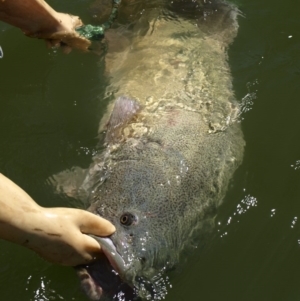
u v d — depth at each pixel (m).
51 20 1.60
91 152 1.58
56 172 1.55
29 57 1.89
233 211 1.49
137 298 1.22
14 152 1.62
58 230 1.10
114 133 1.57
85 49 1.72
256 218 1.49
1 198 1.06
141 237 1.27
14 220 1.06
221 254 1.42
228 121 1.64
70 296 1.31
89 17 1.97
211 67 1.80
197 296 1.35
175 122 1.55
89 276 1.18
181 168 1.42
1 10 1.51
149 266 1.26
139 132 1.53
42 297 1.32
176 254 1.31
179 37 1.87
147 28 1.88
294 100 1.78
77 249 1.13
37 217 1.08
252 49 1.92
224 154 1.53
